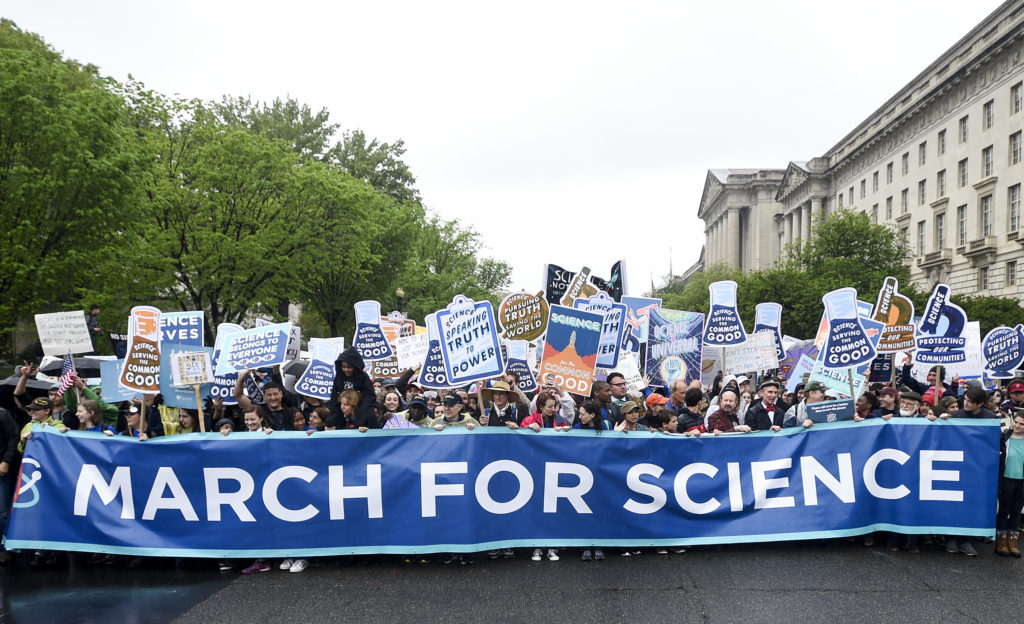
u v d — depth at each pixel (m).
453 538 6.04
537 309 10.66
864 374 8.51
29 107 16.25
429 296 42.59
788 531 6.27
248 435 6.10
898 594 5.29
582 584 5.56
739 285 41.53
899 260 44.81
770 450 6.38
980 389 6.47
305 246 26.38
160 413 7.25
